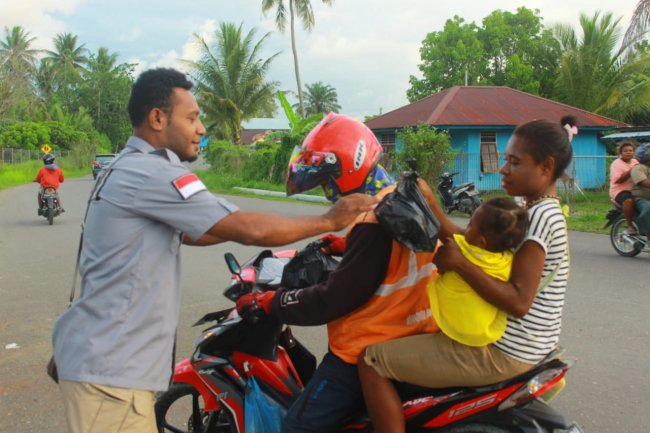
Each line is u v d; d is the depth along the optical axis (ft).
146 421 7.03
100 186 7.04
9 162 125.90
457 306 6.84
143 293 6.90
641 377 13.75
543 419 7.01
